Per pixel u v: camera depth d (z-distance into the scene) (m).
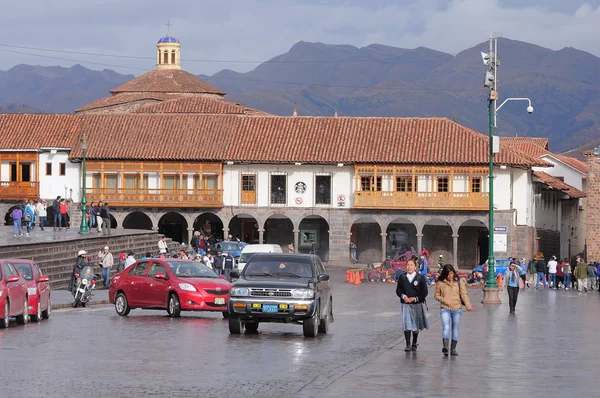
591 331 36.03
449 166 92.38
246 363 24.75
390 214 93.19
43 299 36.44
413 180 92.62
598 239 101.25
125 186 95.44
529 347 29.97
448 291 27.39
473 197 92.12
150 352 26.55
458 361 26.03
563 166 124.50
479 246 94.81
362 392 20.53
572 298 60.53
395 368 24.41
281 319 31.66
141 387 20.72
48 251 58.09
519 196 93.31
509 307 49.34
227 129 96.88
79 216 95.19
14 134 97.00
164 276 39.16
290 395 20.02
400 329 36.03
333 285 71.69
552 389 21.38
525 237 92.94
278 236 96.75
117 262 66.69
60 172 96.00
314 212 94.12
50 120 98.56
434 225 94.75
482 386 21.61
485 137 94.50
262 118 98.19
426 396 20.14
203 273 40.22
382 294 60.59
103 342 28.75
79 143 95.75
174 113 101.69
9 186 95.62
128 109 124.12
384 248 93.19
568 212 124.38
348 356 26.91
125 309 39.59
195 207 94.75
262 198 94.56
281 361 25.34
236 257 75.81
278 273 32.91
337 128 96.44
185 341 29.44
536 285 75.62
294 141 95.19
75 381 21.38
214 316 40.06
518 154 92.56
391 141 94.44
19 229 64.94
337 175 94.12
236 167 94.75
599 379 23.06
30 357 25.14
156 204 94.44
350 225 93.81
